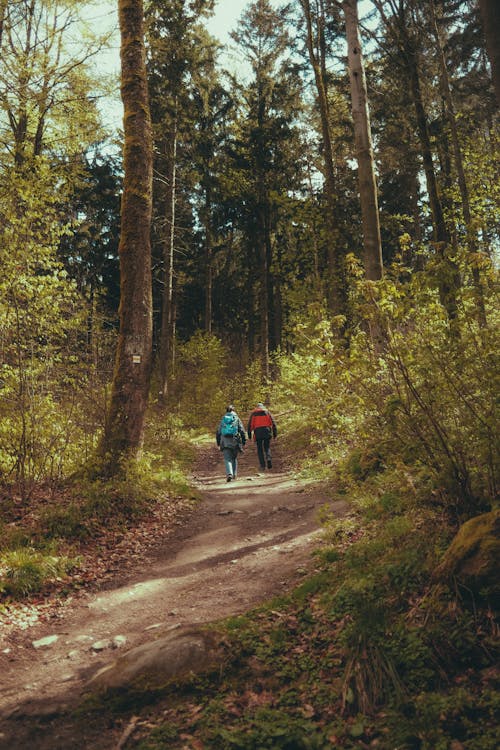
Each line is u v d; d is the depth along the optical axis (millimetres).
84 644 4660
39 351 9609
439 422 5008
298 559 5977
